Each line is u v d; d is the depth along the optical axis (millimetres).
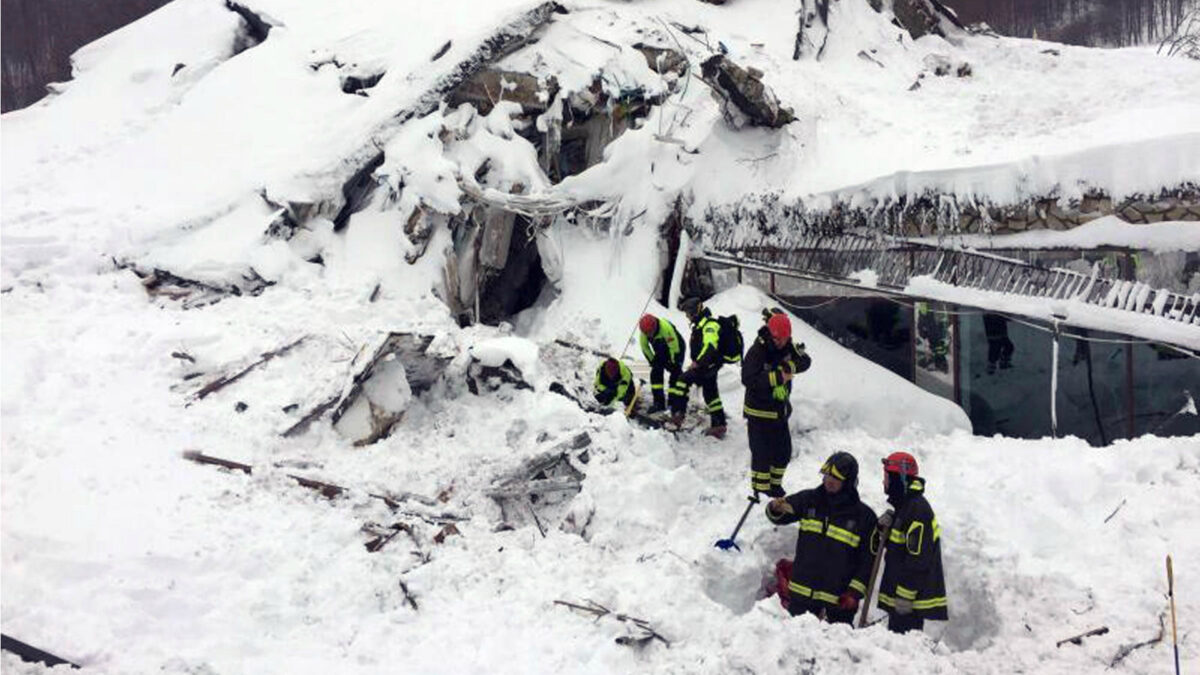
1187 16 38812
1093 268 10625
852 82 15391
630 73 13945
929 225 11453
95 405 9117
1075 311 10484
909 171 11547
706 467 9828
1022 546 7926
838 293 12250
